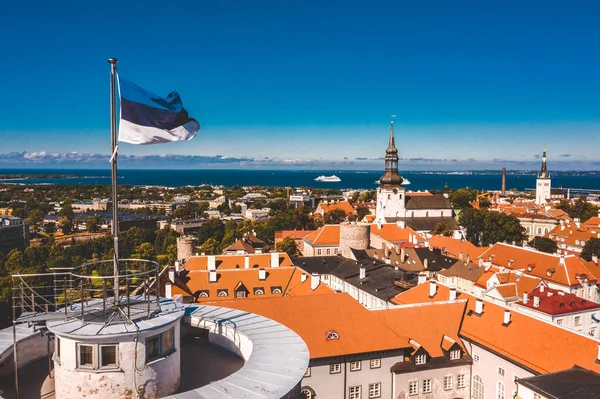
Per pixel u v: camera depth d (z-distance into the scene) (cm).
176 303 2238
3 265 16900
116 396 1862
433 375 6356
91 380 1842
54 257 17725
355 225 13688
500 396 6109
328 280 11662
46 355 2291
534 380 5022
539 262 11412
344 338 6109
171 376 2002
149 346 1931
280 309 6338
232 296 8900
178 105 2516
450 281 11388
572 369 5278
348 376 6012
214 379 2155
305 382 5828
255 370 1873
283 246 16800
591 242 14900
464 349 6594
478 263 12194
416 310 6988
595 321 8169
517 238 18912
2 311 9694
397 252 13000
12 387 2030
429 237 16688
